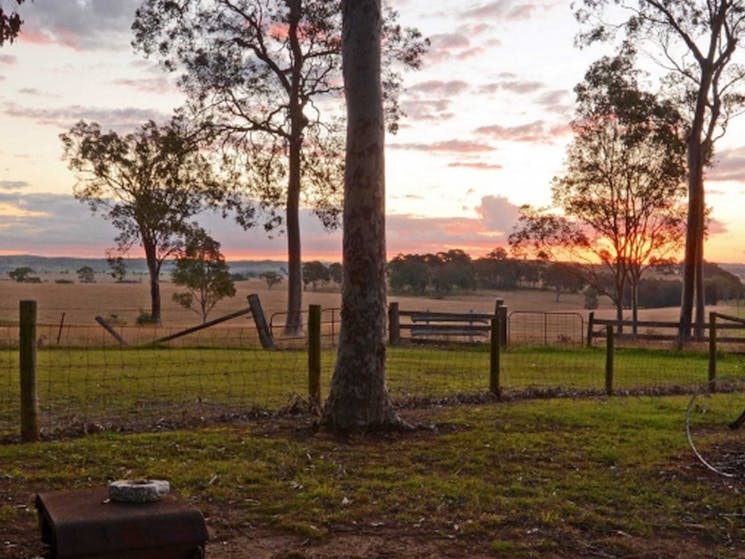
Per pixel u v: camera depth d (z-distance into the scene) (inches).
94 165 2142.0
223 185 1624.0
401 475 321.7
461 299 3336.6
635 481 319.9
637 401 552.7
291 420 438.0
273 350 997.2
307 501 281.7
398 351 1020.5
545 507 279.9
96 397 535.2
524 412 477.1
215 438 382.3
